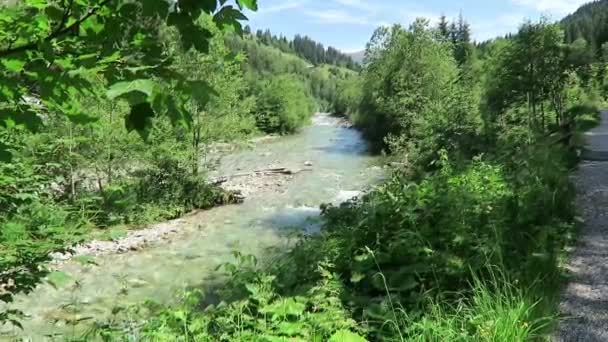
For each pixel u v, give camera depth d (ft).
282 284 15.21
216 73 59.21
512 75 63.67
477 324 11.28
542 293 13.21
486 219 18.06
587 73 87.76
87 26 6.43
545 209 20.58
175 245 45.39
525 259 15.53
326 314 12.19
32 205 16.62
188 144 61.16
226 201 63.36
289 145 135.33
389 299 12.53
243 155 111.96
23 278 13.64
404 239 15.65
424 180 25.76
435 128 56.95
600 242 18.53
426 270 14.14
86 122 7.22
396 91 110.22
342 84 298.15
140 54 6.47
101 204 50.31
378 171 83.25
